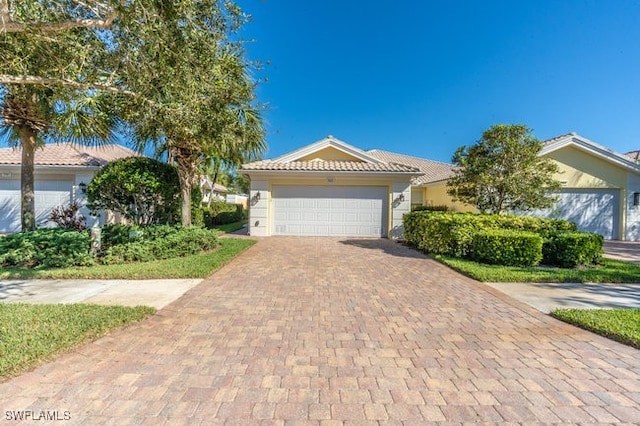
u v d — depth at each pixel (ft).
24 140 33.81
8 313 14.38
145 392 9.16
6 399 8.70
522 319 15.39
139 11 13.51
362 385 9.72
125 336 12.98
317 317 15.48
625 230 49.52
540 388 9.63
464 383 9.87
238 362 11.01
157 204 36.37
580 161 49.65
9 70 17.19
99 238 27.68
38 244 25.82
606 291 20.26
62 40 16.21
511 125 33.99
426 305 17.44
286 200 49.29
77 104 23.79
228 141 31.40
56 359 10.90
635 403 8.89
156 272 23.16
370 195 49.32
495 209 36.88
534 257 26.96
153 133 30.45
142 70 16.83
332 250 36.55
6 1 11.78
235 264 28.22
